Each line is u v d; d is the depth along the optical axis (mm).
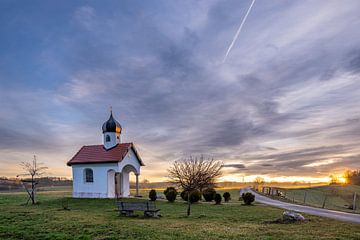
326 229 18531
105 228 18641
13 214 26156
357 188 80875
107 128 45719
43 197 46719
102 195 42719
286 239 15531
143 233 17031
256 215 26359
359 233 17234
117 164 42438
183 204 37562
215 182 53375
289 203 43312
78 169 44500
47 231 17703
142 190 74250
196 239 15523
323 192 71375
